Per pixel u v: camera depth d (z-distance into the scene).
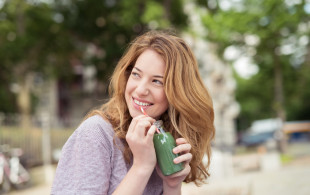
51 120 9.09
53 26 14.69
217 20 11.81
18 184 7.04
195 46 14.35
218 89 18.95
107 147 1.24
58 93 20.97
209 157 1.59
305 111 29.59
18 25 13.87
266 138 17.48
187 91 1.36
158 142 1.24
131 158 1.30
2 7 13.80
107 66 14.95
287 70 14.50
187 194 5.45
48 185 7.48
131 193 1.14
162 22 11.15
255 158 10.95
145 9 12.66
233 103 20.77
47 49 14.91
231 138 18.50
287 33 11.93
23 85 14.34
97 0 14.43
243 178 6.62
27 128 8.35
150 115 1.35
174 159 1.23
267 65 13.77
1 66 14.24
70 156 1.22
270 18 11.56
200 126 1.43
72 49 15.35
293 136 20.36
